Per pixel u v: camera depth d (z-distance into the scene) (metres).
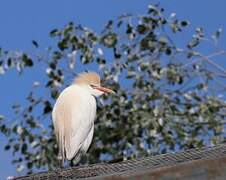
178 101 12.25
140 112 12.06
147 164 5.03
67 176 5.56
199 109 12.09
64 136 9.13
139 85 12.21
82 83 10.07
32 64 12.36
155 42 12.27
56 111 9.47
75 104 9.39
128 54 12.31
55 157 12.65
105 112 12.37
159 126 11.74
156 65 12.15
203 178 3.36
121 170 4.82
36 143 12.69
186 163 3.42
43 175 5.93
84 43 12.42
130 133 12.22
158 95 12.12
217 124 11.98
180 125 12.04
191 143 11.89
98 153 12.47
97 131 12.48
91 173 5.30
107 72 12.16
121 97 12.24
